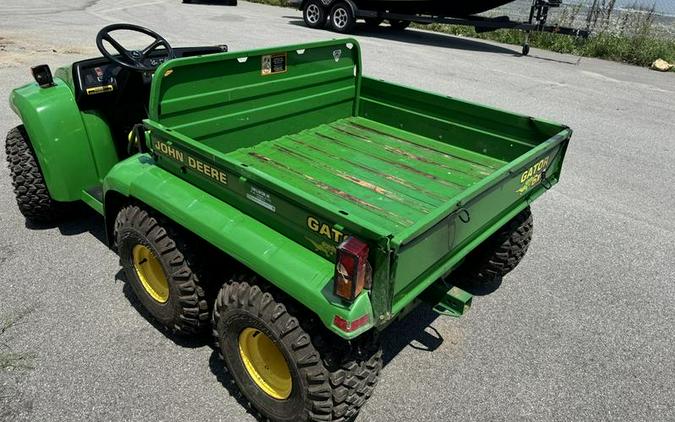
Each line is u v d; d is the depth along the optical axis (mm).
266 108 3725
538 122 3406
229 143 3604
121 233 3008
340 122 4371
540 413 2811
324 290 2070
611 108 8234
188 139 2578
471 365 3109
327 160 3689
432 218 2109
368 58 10547
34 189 3891
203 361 3004
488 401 2863
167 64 2908
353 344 2287
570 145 6637
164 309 3004
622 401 2916
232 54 3260
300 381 2281
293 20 15227
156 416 2645
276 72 3660
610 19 14078
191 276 2799
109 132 3791
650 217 4973
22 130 4016
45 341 3078
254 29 13094
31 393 2730
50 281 3588
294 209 2209
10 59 8711
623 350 3297
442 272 2430
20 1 15867
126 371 2906
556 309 3652
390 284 1987
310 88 3996
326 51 3980
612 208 5113
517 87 9039
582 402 2895
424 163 3713
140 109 3918
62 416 2611
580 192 5422
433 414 2762
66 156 3621
